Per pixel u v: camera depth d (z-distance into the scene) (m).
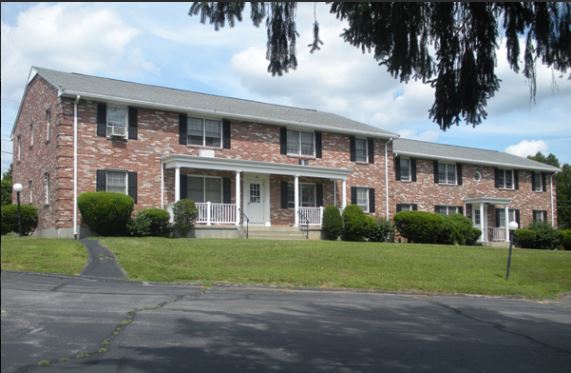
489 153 39.22
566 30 5.16
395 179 31.08
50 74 22.95
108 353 6.33
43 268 12.70
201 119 23.83
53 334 7.12
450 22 5.39
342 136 28.09
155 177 22.33
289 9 5.30
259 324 8.37
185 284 12.19
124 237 19.53
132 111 21.95
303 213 25.25
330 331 8.15
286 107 30.56
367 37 5.46
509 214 36.50
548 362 6.84
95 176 20.92
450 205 33.41
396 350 7.14
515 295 13.75
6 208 22.22
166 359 6.18
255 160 25.02
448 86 5.64
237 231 22.80
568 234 32.53
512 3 5.24
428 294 13.11
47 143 21.92
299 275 13.70
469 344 7.73
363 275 14.45
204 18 5.22
